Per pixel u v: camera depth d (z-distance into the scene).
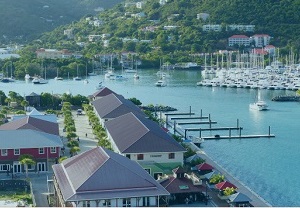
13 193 149.50
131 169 130.62
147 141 166.25
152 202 124.75
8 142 170.12
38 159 171.38
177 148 165.12
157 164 162.88
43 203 140.38
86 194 122.06
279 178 177.00
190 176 147.88
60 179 133.00
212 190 153.12
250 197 149.25
